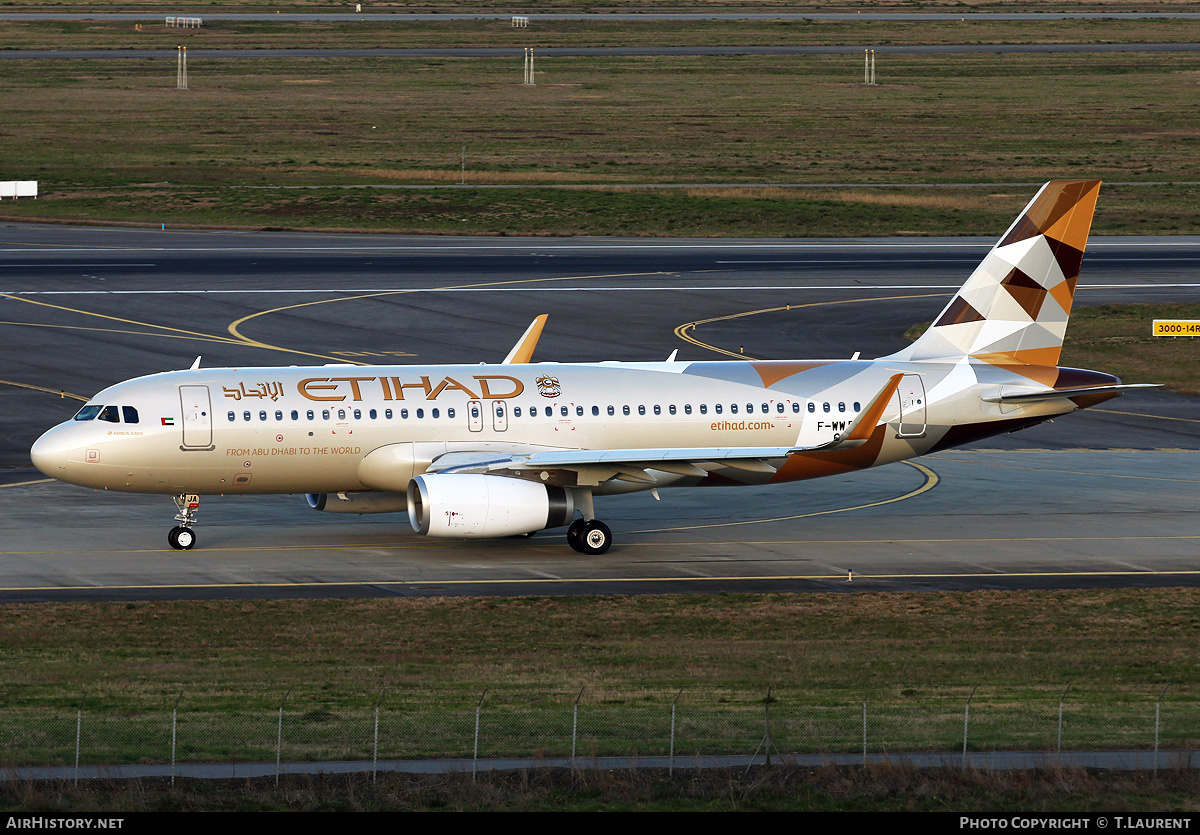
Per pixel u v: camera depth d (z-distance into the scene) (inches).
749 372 7701.8
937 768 3981.3
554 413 7372.1
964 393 7726.4
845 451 7618.1
